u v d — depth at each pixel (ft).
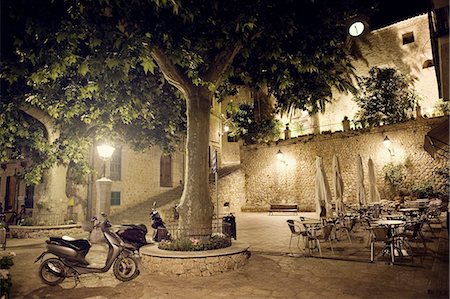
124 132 46.03
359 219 33.19
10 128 34.81
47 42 20.13
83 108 33.47
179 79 25.44
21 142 43.57
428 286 16.92
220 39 23.52
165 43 21.95
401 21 69.62
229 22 22.59
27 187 55.77
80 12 18.80
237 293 17.30
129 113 32.83
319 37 24.75
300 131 75.05
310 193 67.00
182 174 71.67
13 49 22.61
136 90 30.48
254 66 29.58
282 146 71.87
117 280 20.39
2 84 32.17
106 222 21.45
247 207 73.15
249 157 75.97
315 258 24.72
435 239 30.25
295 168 69.56
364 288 17.29
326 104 74.02
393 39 70.08
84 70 19.31
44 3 19.76
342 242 31.45
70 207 49.29
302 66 25.53
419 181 56.18
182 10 20.34
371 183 46.93
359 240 32.27
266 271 21.54
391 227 23.54
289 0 23.31
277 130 75.36
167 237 28.45
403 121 58.90
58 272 19.94
